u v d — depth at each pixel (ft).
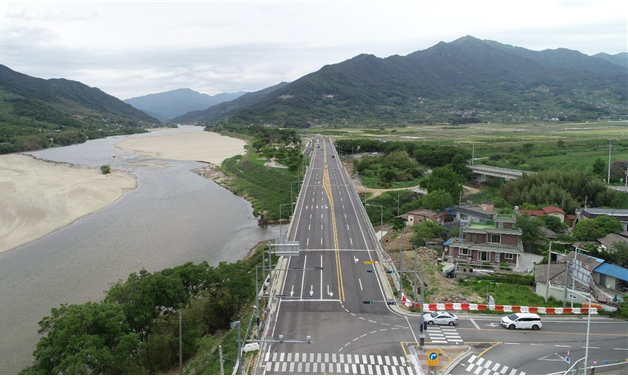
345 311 185.06
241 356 143.54
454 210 350.23
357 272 228.63
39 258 291.17
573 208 375.66
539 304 197.26
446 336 163.22
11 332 198.39
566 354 149.38
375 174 566.77
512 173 501.97
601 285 212.02
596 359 145.28
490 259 257.96
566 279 191.31
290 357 148.25
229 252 307.99
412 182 524.11
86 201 450.30
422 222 311.88
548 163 572.92
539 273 219.82
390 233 336.90
